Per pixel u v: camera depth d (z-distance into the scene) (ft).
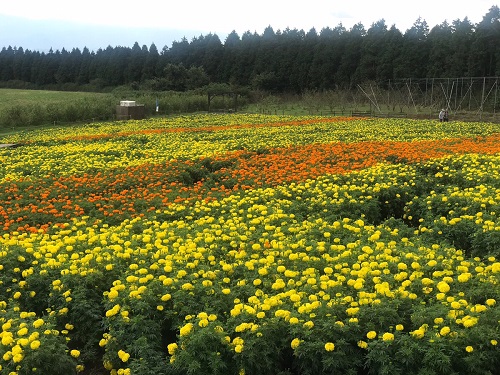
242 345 15.97
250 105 213.46
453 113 153.79
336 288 19.17
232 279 21.70
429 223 30.40
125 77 310.65
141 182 44.39
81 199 38.83
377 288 18.40
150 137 79.51
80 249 25.50
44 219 34.09
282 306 18.06
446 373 14.89
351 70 254.68
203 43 313.94
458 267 20.38
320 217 31.01
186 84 265.34
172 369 16.81
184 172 47.85
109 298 19.57
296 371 16.85
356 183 38.24
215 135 79.77
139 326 18.19
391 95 191.72
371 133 77.25
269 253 23.70
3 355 15.87
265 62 277.85
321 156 50.85
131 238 27.22
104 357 18.44
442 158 45.83
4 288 21.70
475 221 27.14
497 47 200.75
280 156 51.67
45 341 16.70
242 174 44.32
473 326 15.85
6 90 305.53
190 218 32.04
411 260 21.83
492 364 15.21
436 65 221.05
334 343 16.02
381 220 35.22
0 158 59.31
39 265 23.31
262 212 30.55
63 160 55.98
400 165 43.91
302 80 265.13
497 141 63.16
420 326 16.21
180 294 19.22
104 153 61.98
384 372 15.08
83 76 331.36
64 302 20.36
